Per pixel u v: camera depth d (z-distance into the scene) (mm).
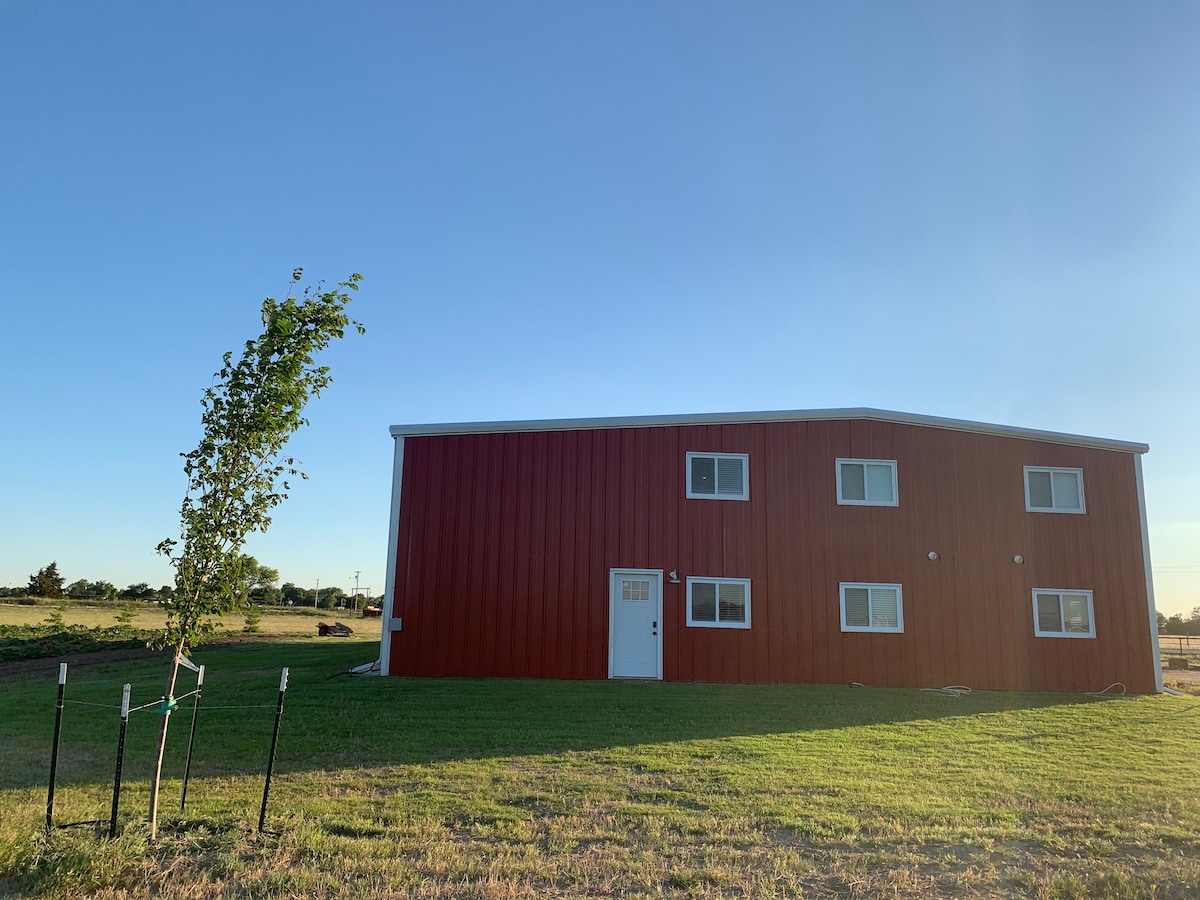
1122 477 19109
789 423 18250
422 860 6160
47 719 12367
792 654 17375
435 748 10125
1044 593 18266
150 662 22875
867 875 5973
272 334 7172
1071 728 12414
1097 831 7000
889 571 17891
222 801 7730
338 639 33938
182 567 6879
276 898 5504
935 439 18562
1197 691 18969
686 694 14805
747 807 7617
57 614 36000
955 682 17609
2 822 6805
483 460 17766
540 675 17016
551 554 17438
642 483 17781
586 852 6414
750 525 17797
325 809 7453
